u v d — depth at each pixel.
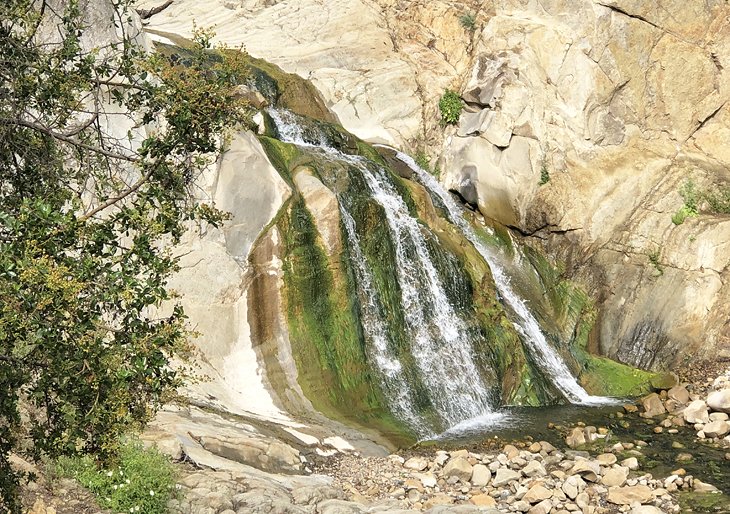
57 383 6.11
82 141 8.17
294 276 16.59
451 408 17.31
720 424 16.23
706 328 20.59
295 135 20.72
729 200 22.38
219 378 15.26
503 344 19.05
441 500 12.67
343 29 25.62
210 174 16.08
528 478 13.82
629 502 13.03
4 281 5.60
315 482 12.23
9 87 7.61
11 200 7.31
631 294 21.56
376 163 20.38
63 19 8.00
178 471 10.90
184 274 15.51
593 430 16.31
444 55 25.75
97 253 6.42
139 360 6.15
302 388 15.82
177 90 7.54
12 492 6.93
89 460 10.13
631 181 22.78
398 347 17.55
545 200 22.56
